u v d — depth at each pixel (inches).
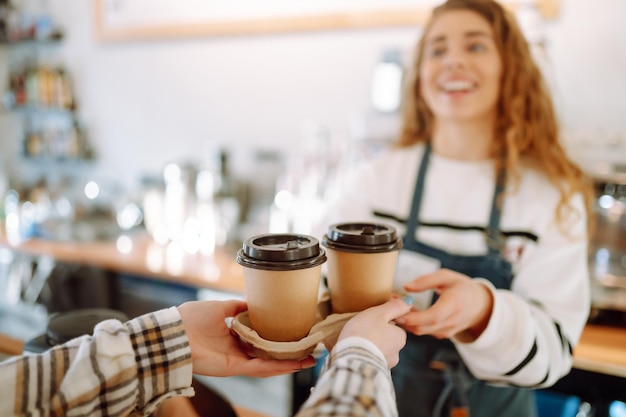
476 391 46.5
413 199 52.0
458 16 48.7
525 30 72.1
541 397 62.7
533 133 51.1
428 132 57.4
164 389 25.8
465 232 49.1
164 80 112.9
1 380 22.3
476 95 48.0
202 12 104.3
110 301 88.5
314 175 90.0
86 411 22.9
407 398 47.6
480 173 50.6
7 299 121.4
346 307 29.2
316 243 26.5
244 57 103.2
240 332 27.2
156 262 84.5
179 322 27.1
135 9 111.2
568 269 45.1
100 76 120.3
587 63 76.8
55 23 122.7
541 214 47.1
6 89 132.8
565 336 40.3
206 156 110.5
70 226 97.4
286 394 90.1
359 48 92.4
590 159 76.7
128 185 122.1
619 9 73.8
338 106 96.2
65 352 24.0
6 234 102.5
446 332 32.8
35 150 125.9
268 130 103.8
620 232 67.6
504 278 46.3
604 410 57.1
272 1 97.3
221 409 34.6
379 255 27.9
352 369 21.3
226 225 96.3
